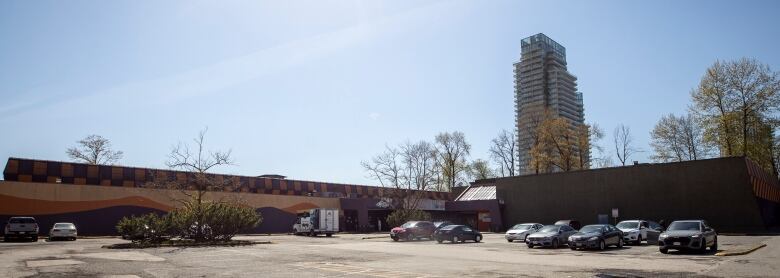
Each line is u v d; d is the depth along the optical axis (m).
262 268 16.70
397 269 16.62
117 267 16.50
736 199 44.50
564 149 65.44
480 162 85.75
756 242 30.42
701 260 19.33
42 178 46.28
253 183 60.38
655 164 49.69
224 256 21.42
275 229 56.06
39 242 32.94
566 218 54.94
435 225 41.59
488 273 15.37
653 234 31.47
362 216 61.50
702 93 52.22
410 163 67.88
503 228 59.78
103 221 45.12
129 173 51.31
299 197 59.03
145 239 32.22
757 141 51.12
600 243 26.09
